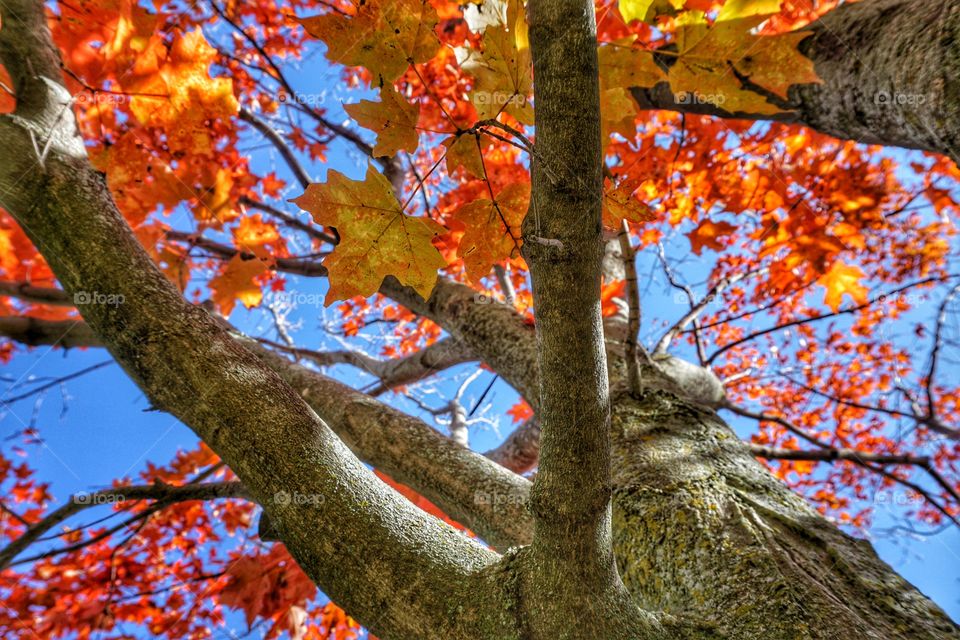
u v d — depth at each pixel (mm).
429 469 2105
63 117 2004
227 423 1524
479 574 1374
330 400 2467
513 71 1550
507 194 1618
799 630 1214
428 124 3453
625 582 1589
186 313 1717
